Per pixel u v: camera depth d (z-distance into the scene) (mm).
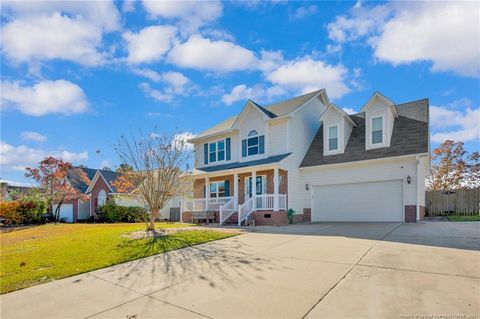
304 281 5191
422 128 15023
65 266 6754
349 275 5395
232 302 4379
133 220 25594
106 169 31344
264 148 18672
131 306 4402
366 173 15734
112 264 6918
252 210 16812
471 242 7902
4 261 7344
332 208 16891
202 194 21703
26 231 16719
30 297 4918
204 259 7184
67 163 26531
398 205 14633
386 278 5113
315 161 17812
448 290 4441
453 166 26828
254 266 6363
